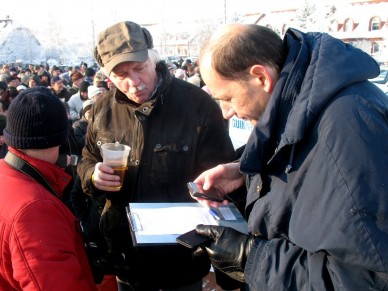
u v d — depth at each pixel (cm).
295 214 115
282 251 121
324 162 108
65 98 871
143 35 206
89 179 216
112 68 197
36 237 140
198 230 145
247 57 127
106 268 216
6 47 3878
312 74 118
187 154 214
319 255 112
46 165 162
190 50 3909
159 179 213
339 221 102
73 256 149
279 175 125
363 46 2339
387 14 2348
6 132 161
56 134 161
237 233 139
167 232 159
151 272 213
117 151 191
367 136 104
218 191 188
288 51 130
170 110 216
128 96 213
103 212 220
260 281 121
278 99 123
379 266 97
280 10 2892
